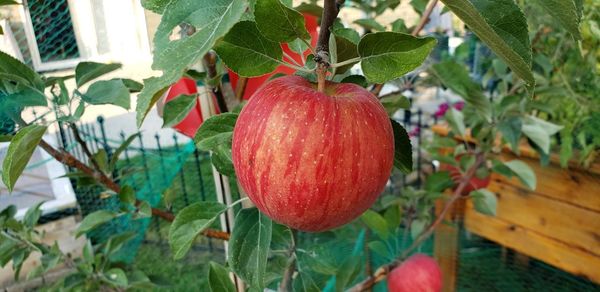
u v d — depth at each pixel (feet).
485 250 2.22
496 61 1.73
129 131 3.25
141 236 2.27
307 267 0.93
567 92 1.65
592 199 1.60
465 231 2.29
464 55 2.03
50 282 2.20
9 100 0.82
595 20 1.58
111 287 1.45
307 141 0.48
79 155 2.19
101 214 1.06
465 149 1.73
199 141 0.71
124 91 0.79
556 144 1.77
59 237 2.33
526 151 1.75
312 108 0.50
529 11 1.47
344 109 0.50
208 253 2.47
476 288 1.99
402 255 1.31
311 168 0.48
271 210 0.53
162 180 2.24
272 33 0.49
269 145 0.50
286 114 0.50
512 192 1.83
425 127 2.54
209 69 0.80
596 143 1.57
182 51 0.38
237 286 1.00
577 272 1.69
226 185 0.93
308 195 0.49
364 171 0.50
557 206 1.70
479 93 1.43
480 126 1.64
